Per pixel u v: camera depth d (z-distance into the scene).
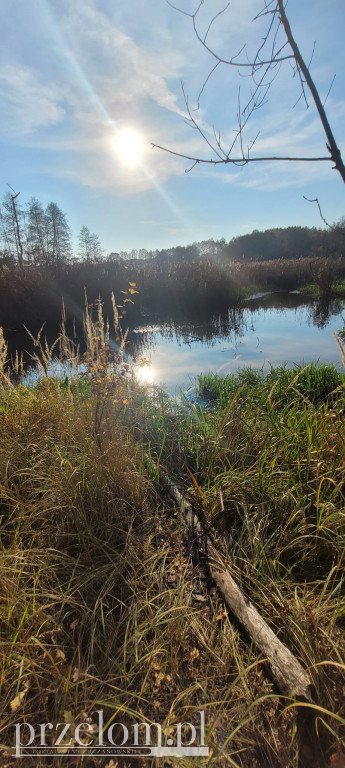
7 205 26.84
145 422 3.45
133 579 1.84
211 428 3.22
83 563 1.95
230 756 1.20
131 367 4.36
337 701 1.27
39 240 40.50
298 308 15.70
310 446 2.47
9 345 10.46
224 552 2.05
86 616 1.64
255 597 1.76
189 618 1.65
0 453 2.64
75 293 13.82
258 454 2.72
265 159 1.01
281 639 1.57
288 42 0.88
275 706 1.31
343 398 3.21
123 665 1.42
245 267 22.14
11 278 13.02
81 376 3.35
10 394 3.56
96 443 2.60
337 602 1.66
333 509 2.10
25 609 1.60
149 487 2.59
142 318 13.96
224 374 6.95
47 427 2.96
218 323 13.13
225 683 1.42
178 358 8.45
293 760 1.14
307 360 7.83
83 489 2.33
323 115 0.90
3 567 1.72
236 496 2.39
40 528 2.17
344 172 0.92
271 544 2.03
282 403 4.20
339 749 1.11
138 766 1.18
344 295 16.80
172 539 2.17
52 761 1.18
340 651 1.46
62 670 1.42
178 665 1.48
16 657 1.45
